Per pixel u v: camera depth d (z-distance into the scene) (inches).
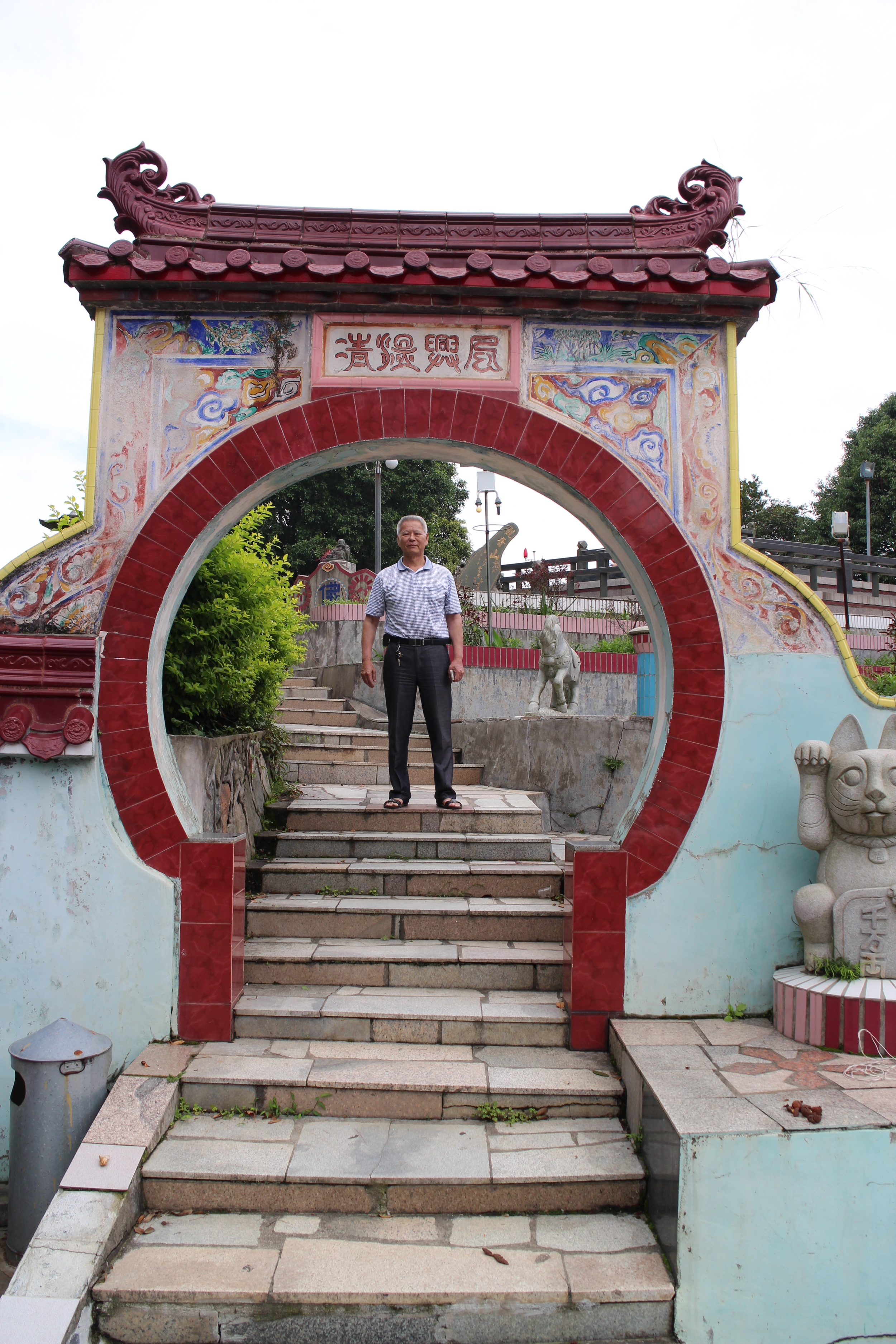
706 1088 115.0
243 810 193.8
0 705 135.2
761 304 145.0
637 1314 102.7
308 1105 127.9
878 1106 110.5
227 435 144.8
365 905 169.3
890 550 1007.0
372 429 146.1
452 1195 114.6
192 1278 101.7
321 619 441.1
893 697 150.0
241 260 137.5
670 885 142.8
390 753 207.5
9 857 136.9
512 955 155.7
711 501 147.6
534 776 269.7
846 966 131.3
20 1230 118.6
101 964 137.6
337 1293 100.0
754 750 144.9
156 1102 122.4
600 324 148.6
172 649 172.9
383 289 141.0
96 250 139.1
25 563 140.8
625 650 475.2
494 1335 101.0
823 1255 104.6
